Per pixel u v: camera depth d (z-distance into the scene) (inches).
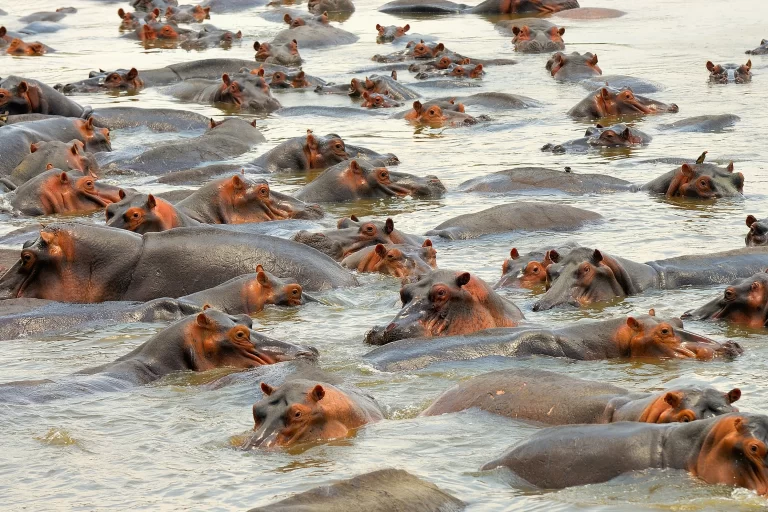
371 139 3262.8
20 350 1652.3
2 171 2817.4
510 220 2303.2
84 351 1637.6
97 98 3944.4
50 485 1174.3
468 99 3737.7
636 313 1765.5
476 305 1647.4
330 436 1272.1
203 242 1952.5
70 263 1899.6
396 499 1015.0
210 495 1131.3
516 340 1555.1
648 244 2166.6
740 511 1026.1
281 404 1274.6
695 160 2856.8
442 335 1615.4
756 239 2085.4
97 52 4901.6
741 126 3265.3
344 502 989.8
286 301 1833.2
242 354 1549.0
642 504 1044.5
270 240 1985.7
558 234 2267.5
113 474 1195.9
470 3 6077.8
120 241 1927.9
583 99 3528.5
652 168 2817.4
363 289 1936.5
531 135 3284.9
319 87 4047.7
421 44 4515.3
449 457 1199.6
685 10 5556.1
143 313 1774.1
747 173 2748.5
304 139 2930.6
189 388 1472.7
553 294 1817.2
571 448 1121.4
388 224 2134.6
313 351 1569.9
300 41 4904.0
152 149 3019.2
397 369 1507.1
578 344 1551.4
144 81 4163.4
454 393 1366.9
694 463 1085.1
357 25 5506.9
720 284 1916.8
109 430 1323.8
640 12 5561.0
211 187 2327.8
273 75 4165.8
